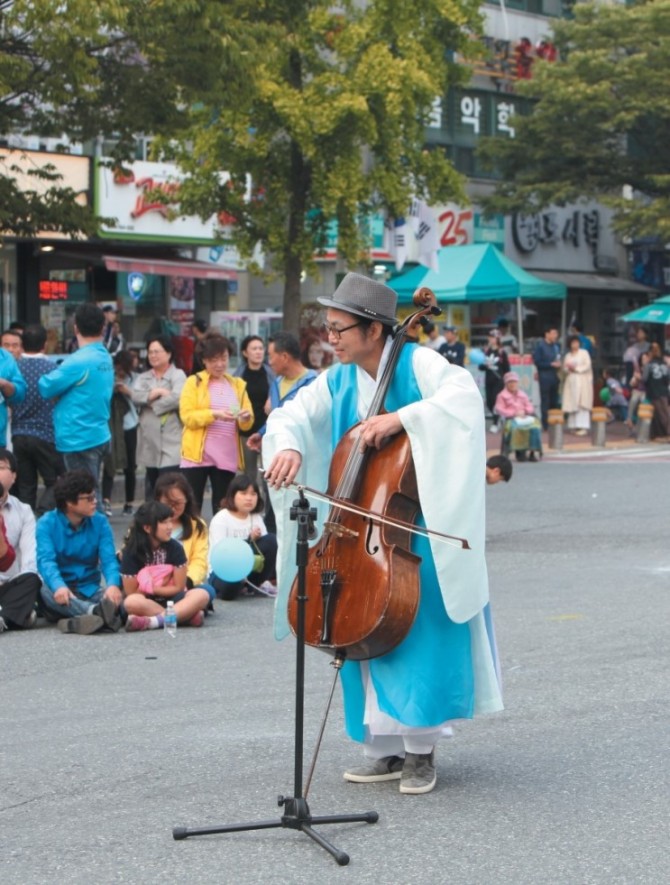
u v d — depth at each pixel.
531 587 24.86
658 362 61.00
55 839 11.59
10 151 40.19
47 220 37.94
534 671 17.91
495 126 80.44
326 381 12.93
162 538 21.81
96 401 27.03
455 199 56.75
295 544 12.62
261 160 52.12
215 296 61.22
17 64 33.06
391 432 11.99
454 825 11.66
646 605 22.78
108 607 21.27
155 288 57.78
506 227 79.44
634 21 72.81
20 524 22.12
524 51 80.31
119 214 52.59
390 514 11.98
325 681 17.83
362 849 11.11
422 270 66.69
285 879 10.47
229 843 11.34
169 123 37.66
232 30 35.41
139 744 14.66
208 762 13.88
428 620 12.13
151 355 31.25
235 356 58.06
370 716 12.32
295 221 52.88
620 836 11.33
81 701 16.88
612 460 51.25
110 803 12.60
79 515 21.86
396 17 51.00
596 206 84.94
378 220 65.81
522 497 39.00
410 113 51.66
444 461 11.88
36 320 53.59
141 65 36.66
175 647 20.27
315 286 70.62
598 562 27.64
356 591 11.84
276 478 12.32
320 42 51.59
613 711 15.64
